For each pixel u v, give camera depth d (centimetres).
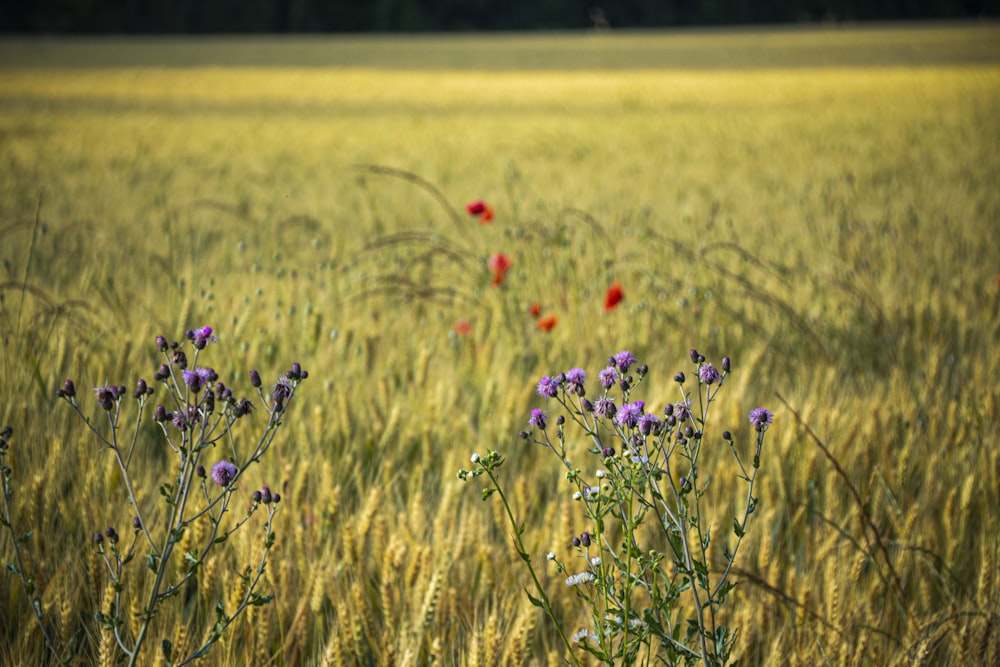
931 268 683
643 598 264
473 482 330
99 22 8775
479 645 228
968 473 338
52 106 2997
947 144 1783
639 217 930
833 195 1141
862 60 5378
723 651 200
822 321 544
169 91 3759
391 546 262
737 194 1191
